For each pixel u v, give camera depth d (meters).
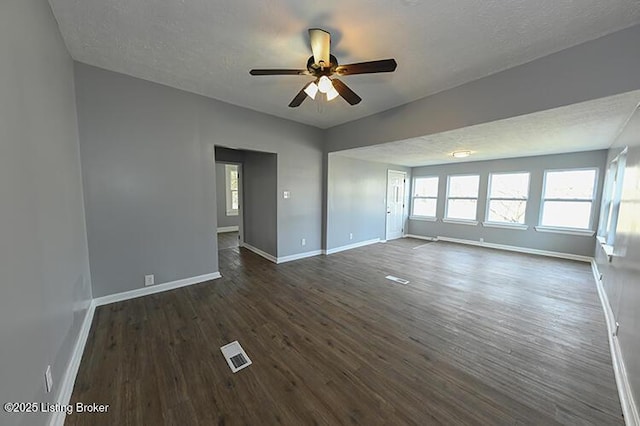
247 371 1.80
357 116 4.14
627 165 2.35
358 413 1.46
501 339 2.21
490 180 5.95
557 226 5.07
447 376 1.76
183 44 2.17
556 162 4.98
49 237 1.48
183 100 3.20
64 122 2.01
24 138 1.21
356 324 2.46
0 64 1.02
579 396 1.59
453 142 3.78
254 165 5.10
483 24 1.85
